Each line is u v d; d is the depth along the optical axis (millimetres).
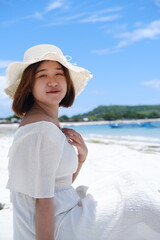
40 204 1965
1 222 3072
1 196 4043
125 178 2244
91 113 121062
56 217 2084
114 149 10336
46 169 1976
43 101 2318
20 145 2018
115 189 2240
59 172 2143
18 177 2014
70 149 2182
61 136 2055
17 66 2301
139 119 92625
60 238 2033
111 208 2064
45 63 2252
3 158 7848
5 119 66938
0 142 13531
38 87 2277
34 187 1973
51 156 1986
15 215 2154
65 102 2732
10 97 2617
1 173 5742
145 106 134250
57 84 2305
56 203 2104
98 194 2305
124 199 2045
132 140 14805
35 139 1982
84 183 5012
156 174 5684
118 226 1991
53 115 2447
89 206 2131
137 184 2127
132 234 2000
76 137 2566
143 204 1996
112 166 6750
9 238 2680
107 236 1982
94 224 2014
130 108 131625
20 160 2006
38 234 1951
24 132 2020
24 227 2098
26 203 2088
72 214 2100
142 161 7484
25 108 2445
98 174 5777
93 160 7723
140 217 1976
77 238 2012
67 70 2400
